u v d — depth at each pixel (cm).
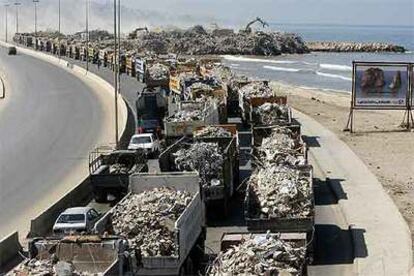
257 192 3938
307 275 3247
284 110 7406
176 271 3172
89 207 4556
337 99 11825
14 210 4906
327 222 4488
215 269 2866
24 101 11656
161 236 3334
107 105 10606
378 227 4300
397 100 8069
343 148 6900
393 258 3762
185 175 3884
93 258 2889
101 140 7569
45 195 5309
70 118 9438
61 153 6962
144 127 7219
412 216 4591
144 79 12850
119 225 3403
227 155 4716
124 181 4934
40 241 2944
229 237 3127
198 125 6234
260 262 2795
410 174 5866
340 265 3725
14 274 2786
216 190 4481
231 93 8694
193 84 8900
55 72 17050
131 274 2914
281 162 4794
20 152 7144
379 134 7850
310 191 3881
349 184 5388
